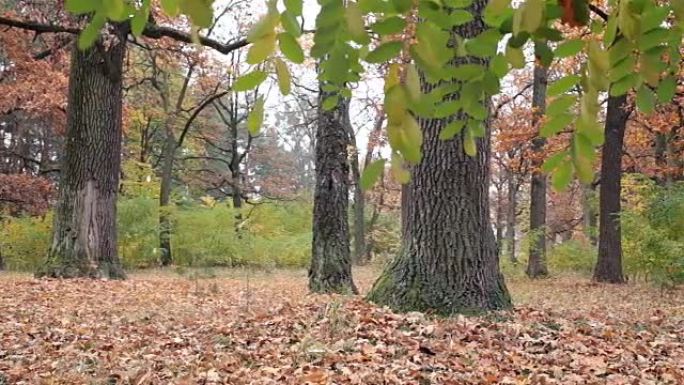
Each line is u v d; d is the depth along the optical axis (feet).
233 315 23.59
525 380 15.16
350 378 15.11
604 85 4.83
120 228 67.62
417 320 21.52
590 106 4.98
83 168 38.65
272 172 134.92
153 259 69.67
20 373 15.49
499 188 122.21
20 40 63.57
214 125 104.78
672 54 5.22
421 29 4.57
